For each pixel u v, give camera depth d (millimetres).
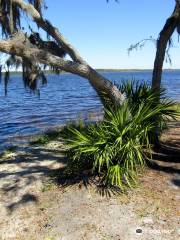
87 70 9039
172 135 12391
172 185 7738
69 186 7949
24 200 7578
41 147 12250
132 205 6938
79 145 7930
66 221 6594
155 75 10305
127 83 10016
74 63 8984
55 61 8773
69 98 42469
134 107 8930
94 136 8000
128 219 6477
